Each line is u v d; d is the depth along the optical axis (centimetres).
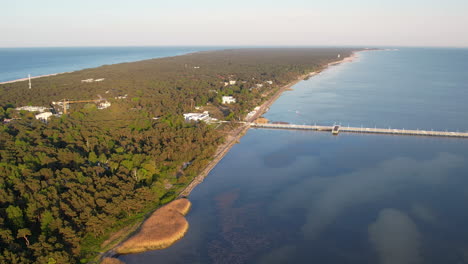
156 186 15112
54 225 11450
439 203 14975
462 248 12069
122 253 11806
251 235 12975
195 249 12162
